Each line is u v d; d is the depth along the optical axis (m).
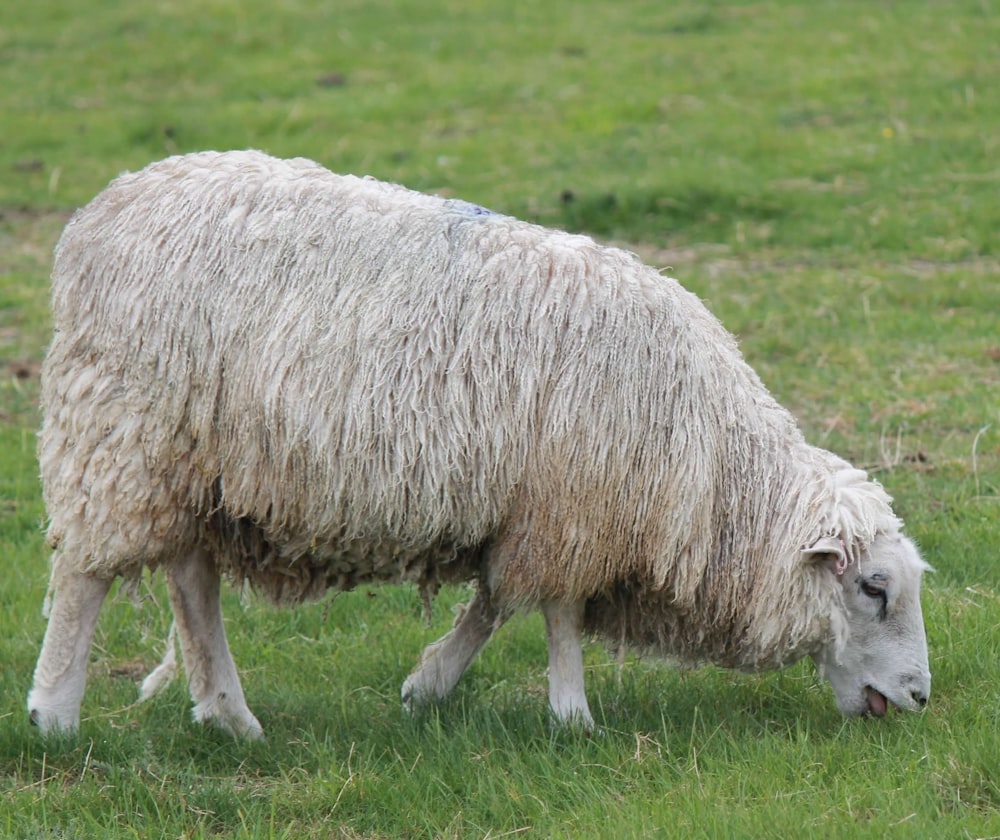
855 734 11.63
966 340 22.66
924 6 43.62
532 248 11.65
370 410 11.11
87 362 11.46
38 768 11.55
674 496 11.50
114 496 11.34
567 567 11.54
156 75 43.66
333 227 11.44
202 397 11.27
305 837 10.52
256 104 39.66
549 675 12.24
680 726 12.31
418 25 47.12
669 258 27.78
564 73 40.56
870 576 11.71
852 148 32.28
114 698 13.23
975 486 17.62
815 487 11.84
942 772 10.84
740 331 23.55
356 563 12.09
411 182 32.59
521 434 11.25
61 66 44.78
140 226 11.49
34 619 15.11
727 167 31.70
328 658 14.45
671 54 41.22
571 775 11.12
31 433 21.16
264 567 12.18
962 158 31.20
